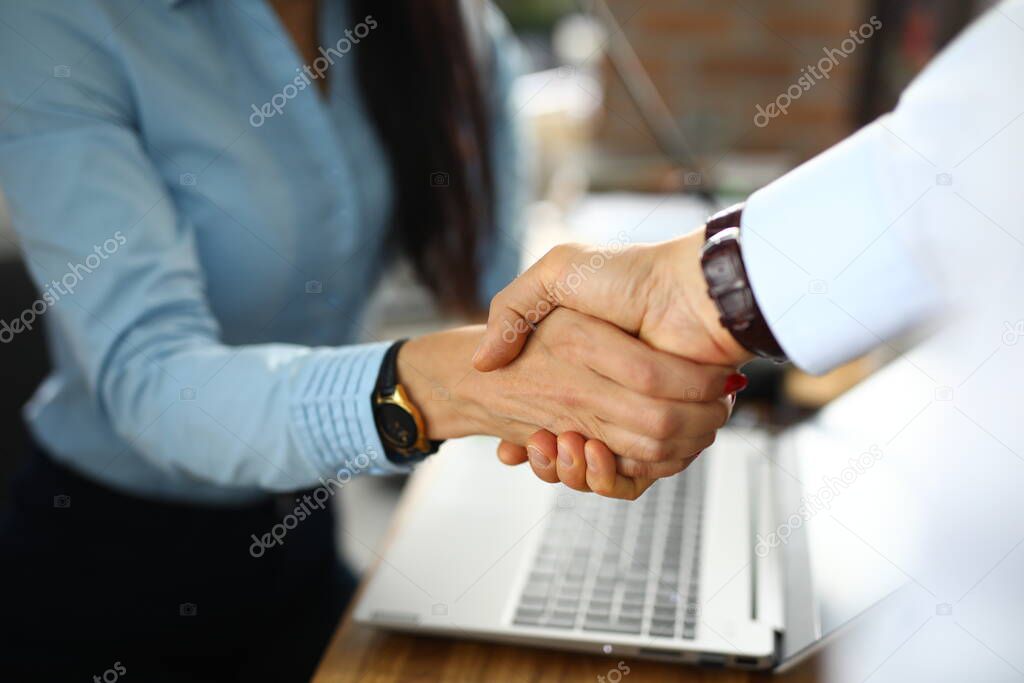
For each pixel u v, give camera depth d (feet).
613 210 4.38
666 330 1.65
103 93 2.28
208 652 2.76
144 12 2.37
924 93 1.47
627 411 1.69
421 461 2.01
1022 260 1.42
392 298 3.82
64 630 2.62
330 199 2.69
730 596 1.94
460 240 3.05
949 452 1.67
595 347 1.68
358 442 1.94
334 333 2.97
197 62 2.45
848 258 1.49
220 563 2.77
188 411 2.03
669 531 2.20
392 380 1.90
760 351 1.61
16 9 2.18
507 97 3.23
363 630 2.00
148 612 2.69
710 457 2.57
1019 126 1.38
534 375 1.77
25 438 3.65
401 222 3.01
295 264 2.71
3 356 3.59
